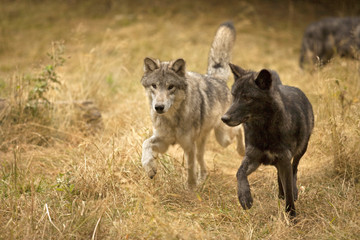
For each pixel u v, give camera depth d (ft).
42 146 74.08
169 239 41.63
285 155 46.83
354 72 85.51
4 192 53.47
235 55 150.30
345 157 60.64
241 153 73.36
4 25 195.72
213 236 45.19
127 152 62.44
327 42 128.77
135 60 132.16
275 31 188.96
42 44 166.30
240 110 45.11
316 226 47.21
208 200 55.42
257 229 47.37
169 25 186.50
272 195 56.80
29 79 81.46
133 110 86.07
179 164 65.05
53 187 54.85
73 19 202.69
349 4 211.20
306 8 218.79
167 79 55.62
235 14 208.95
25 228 43.80
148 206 45.91
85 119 81.76
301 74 110.22
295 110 48.14
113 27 187.73
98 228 44.19
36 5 225.76
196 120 59.16
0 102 76.84
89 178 55.42
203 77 65.62
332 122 63.26
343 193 54.70
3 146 72.18
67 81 96.48
